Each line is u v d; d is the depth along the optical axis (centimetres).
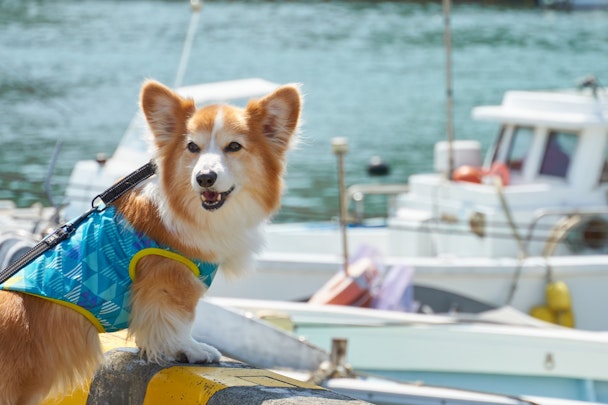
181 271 540
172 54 4966
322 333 1117
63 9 6488
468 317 1205
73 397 592
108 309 530
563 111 1441
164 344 548
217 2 7562
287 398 487
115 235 534
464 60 5138
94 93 3719
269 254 1308
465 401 816
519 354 1091
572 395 1098
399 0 7806
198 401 509
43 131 3023
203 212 538
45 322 518
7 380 507
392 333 1111
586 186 1423
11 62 4328
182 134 555
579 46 5703
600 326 1326
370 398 823
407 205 1498
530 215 1378
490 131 3419
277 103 577
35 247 536
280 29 6238
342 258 1284
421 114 3731
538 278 1308
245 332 787
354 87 4331
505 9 7675
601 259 1318
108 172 1273
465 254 1396
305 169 2842
